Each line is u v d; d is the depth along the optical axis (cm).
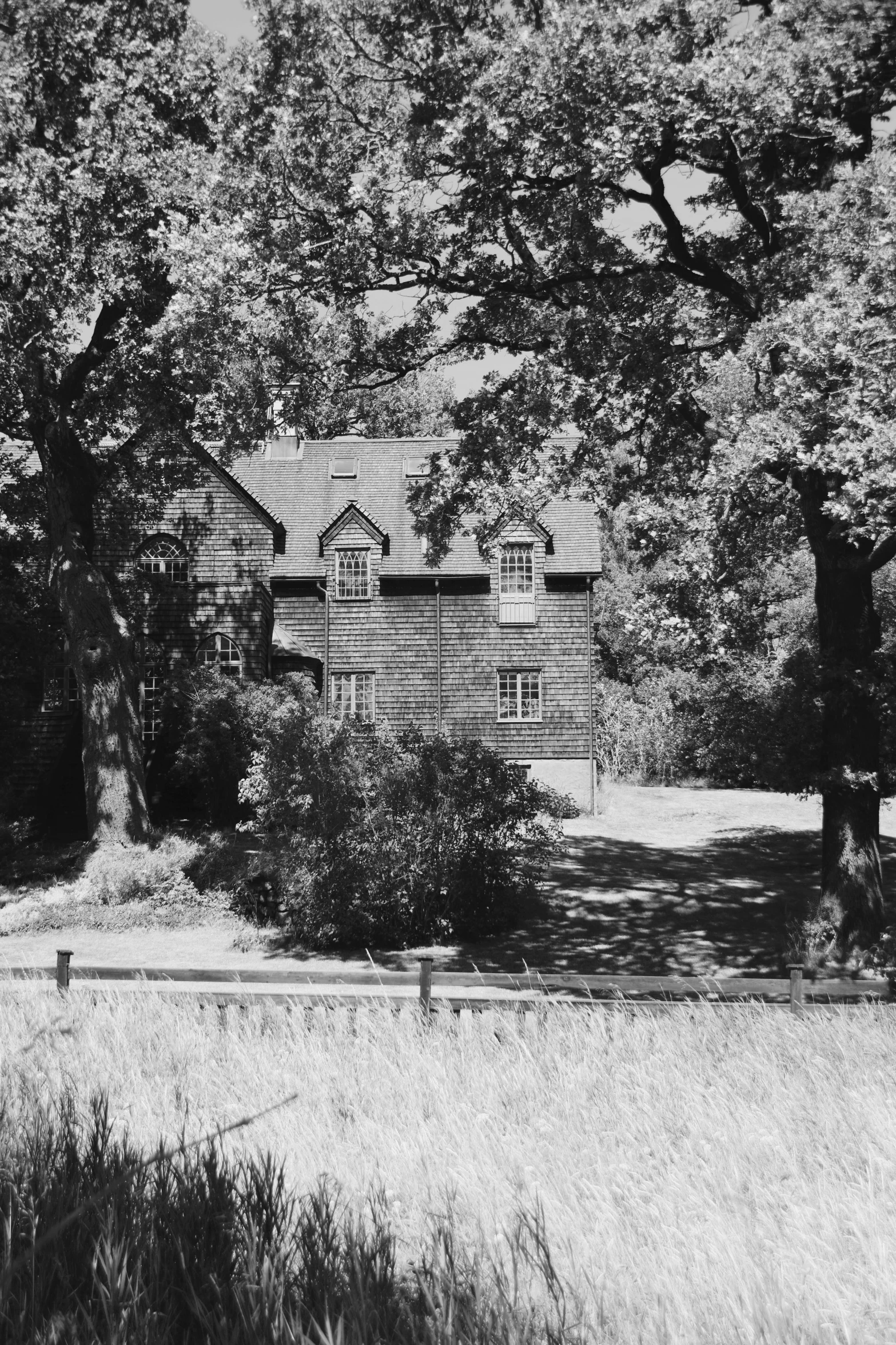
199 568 3681
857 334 1270
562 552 4031
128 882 2339
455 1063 884
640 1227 536
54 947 2017
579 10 1327
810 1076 826
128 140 1934
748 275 1784
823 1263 488
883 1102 752
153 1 2148
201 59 2083
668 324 1805
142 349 2261
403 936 1997
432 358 1845
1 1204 450
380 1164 631
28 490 3006
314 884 1991
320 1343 356
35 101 2114
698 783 4422
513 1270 448
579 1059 897
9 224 1939
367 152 1479
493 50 1392
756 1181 606
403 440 4450
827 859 1803
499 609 3984
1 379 2622
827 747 1797
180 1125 700
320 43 1448
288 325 1498
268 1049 935
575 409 1770
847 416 1242
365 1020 1015
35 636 3259
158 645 3641
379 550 4031
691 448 1955
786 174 1645
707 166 1583
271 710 3350
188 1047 944
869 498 1280
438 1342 382
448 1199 546
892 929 1777
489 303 1789
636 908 2270
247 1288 388
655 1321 429
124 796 2700
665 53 1334
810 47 1308
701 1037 950
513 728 3941
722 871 2694
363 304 1656
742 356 1432
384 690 3981
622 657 5359
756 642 1805
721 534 1666
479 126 1388
